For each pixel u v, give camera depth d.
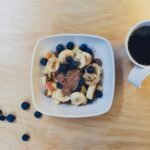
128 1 0.55
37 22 0.56
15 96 0.56
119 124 0.54
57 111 0.53
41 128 0.55
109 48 0.52
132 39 0.49
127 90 0.54
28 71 0.56
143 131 0.54
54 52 0.55
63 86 0.53
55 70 0.54
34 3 0.56
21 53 0.56
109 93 0.52
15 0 0.57
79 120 0.55
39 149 0.55
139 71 0.48
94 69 0.53
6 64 0.56
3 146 0.56
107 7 0.55
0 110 0.56
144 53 0.49
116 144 0.54
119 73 0.54
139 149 0.54
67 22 0.56
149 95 0.54
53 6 0.56
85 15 0.56
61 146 0.55
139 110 0.54
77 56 0.53
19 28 0.56
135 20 0.55
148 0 0.54
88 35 0.52
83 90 0.53
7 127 0.56
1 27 0.57
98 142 0.54
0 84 0.56
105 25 0.55
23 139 0.55
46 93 0.54
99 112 0.51
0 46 0.57
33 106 0.56
